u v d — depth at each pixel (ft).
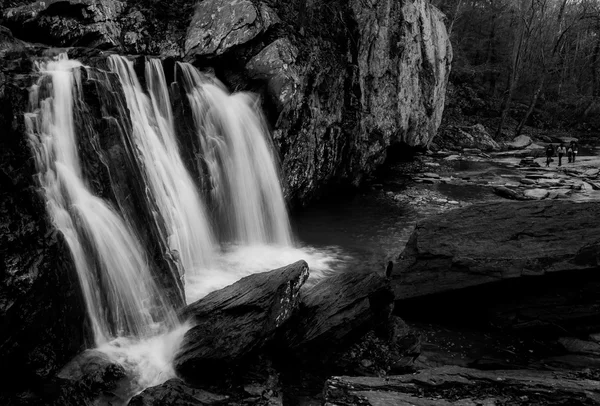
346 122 60.54
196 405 18.69
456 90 147.54
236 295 24.71
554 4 173.27
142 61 34.27
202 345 21.77
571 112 150.10
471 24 164.86
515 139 121.08
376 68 68.39
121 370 20.77
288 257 39.47
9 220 18.84
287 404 19.80
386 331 25.75
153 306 25.26
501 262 28.07
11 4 35.88
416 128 89.30
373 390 18.02
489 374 19.20
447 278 28.76
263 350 22.67
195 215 36.32
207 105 39.29
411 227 49.01
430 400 17.06
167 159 34.40
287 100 44.19
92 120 25.32
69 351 20.49
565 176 76.95
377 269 36.86
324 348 23.80
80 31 36.63
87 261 22.47
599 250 26.94
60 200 22.50
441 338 26.55
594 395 17.10
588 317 26.53
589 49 169.99
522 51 139.13
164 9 44.52
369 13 63.72
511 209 31.22
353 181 65.41
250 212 42.73
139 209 26.71
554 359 23.73
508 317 27.68
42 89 23.61
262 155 43.96
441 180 73.77
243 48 44.09
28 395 18.19
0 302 17.52
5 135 19.95
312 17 54.70
